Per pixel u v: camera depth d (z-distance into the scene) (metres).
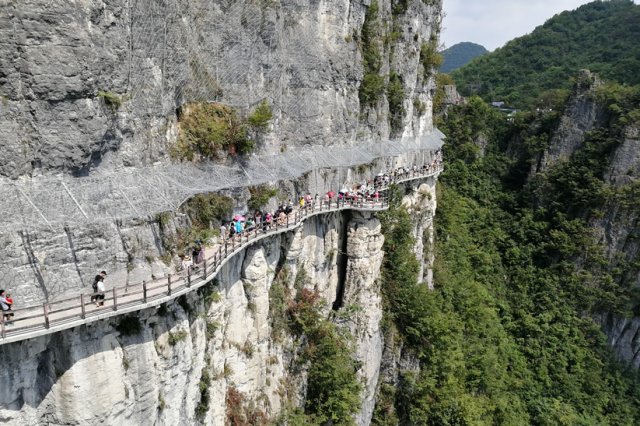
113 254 20.67
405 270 49.69
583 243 78.69
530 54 145.75
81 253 19.41
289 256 35.41
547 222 84.00
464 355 53.06
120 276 20.89
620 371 72.56
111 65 20.11
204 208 27.61
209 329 26.00
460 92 142.75
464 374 51.78
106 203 20.34
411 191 60.25
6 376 16.38
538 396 62.97
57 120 18.23
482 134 98.94
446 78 107.62
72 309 18.42
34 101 17.59
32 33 17.12
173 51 25.50
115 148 21.17
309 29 39.94
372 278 45.31
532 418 60.50
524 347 69.88
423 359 48.53
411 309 48.25
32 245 17.84
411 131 65.81
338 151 45.19
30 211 17.56
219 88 30.16
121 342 19.66
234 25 30.80
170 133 25.56
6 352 16.28
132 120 21.95
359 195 43.94
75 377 17.89
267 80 34.41
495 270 79.06
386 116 56.22
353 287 44.69
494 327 66.00
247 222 30.27
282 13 36.53
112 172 21.05
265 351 32.22
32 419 17.42
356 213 44.03
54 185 18.47
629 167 78.56
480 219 86.44
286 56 37.94
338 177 45.78
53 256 18.47
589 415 64.06
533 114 96.06
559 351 70.00
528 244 83.06
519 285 78.50
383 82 52.69
